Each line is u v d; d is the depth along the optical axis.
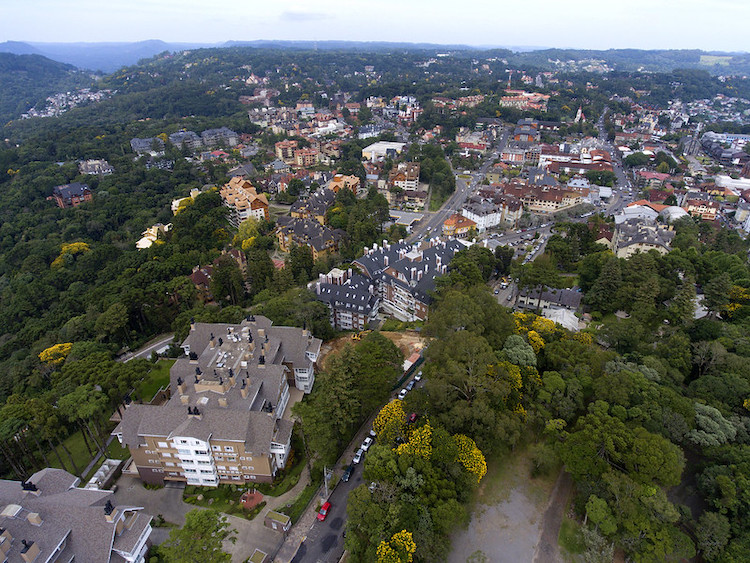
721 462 96.81
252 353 130.00
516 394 109.38
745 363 118.62
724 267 188.75
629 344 136.25
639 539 85.19
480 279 176.62
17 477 114.75
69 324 184.00
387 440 103.50
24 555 74.81
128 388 129.12
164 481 111.06
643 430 95.31
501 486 103.31
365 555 85.31
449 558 89.44
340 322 185.50
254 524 99.81
